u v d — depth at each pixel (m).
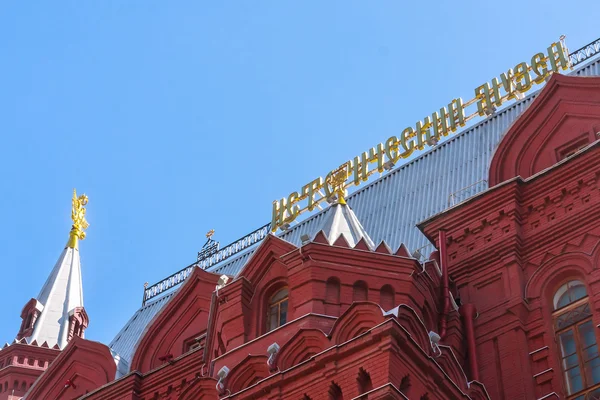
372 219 46.03
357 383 28.75
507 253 36.28
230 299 35.31
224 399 30.75
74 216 57.69
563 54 44.91
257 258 35.84
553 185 36.97
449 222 38.28
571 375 32.72
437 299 35.69
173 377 39.78
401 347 29.12
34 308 52.31
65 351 43.38
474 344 34.53
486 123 46.44
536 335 34.00
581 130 38.59
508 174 39.09
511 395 32.91
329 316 32.81
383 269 34.50
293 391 29.69
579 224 35.69
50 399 42.97
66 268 55.16
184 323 42.16
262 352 32.66
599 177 36.25
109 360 42.44
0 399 48.34
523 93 46.91
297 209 49.22
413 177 47.00
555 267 35.19
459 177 44.09
